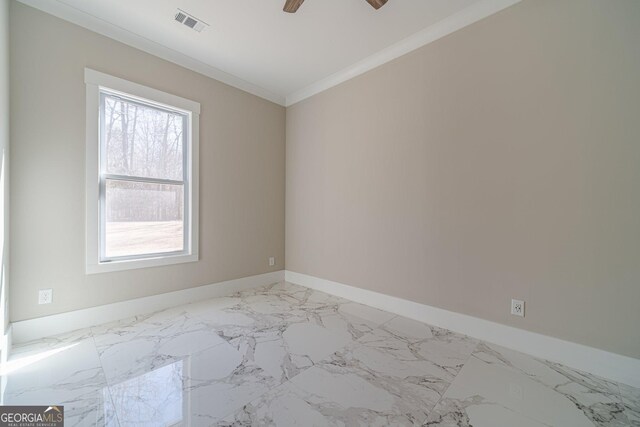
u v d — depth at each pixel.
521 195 1.92
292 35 2.45
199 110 2.94
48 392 1.45
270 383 1.55
